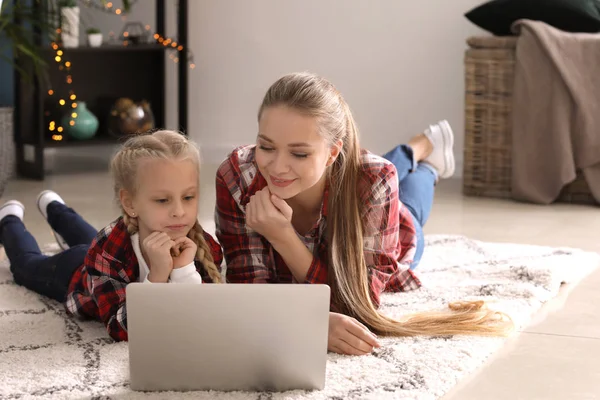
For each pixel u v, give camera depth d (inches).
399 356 56.1
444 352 56.9
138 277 60.5
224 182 63.5
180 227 57.4
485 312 64.4
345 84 155.9
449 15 145.8
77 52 152.7
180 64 154.1
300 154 55.0
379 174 62.9
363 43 153.4
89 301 62.2
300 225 64.7
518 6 124.8
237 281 64.8
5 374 52.1
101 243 59.6
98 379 51.7
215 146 168.6
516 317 64.6
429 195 89.9
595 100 116.2
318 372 50.2
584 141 116.9
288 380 50.4
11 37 126.6
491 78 122.8
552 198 119.6
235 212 63.5
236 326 49.1
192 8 166.7
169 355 49.3
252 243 63.9
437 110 149.5
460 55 146.1
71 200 118.6
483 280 76.0
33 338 59.7
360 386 51.0
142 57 161.3
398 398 49.2
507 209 116.3
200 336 49.1
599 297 72.3
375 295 63.5
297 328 49.3
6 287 73.9
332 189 61.4
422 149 95.4
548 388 52.5
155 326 48.8
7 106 125.5
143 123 147.6
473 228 103.5
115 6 164.9
